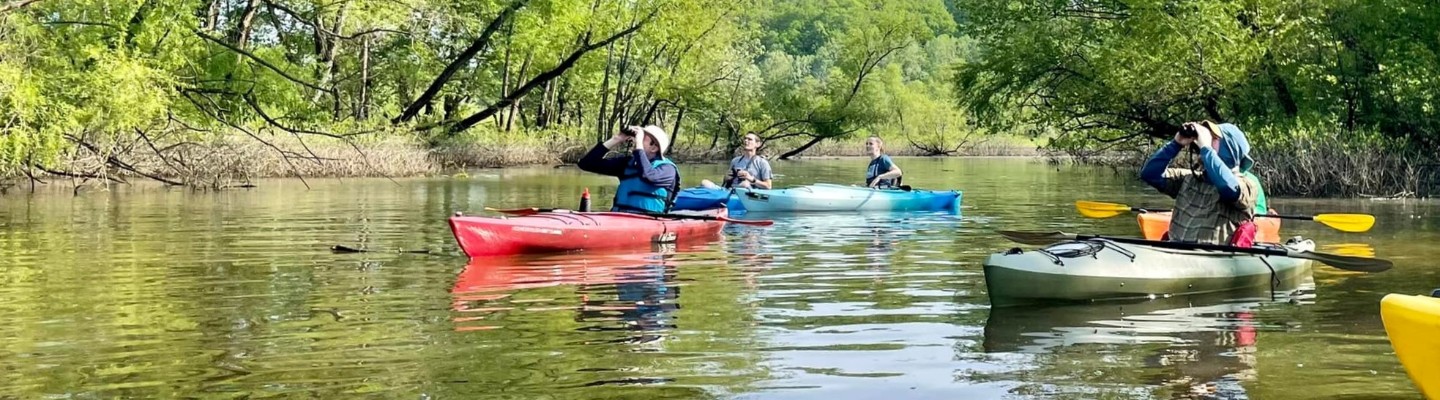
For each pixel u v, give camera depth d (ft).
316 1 83.15
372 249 32.09
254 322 20.34
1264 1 70.79
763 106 149.89
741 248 32.73
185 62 68.59
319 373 16.40
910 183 79.05
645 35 129.80
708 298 23.24
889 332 19.57
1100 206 35.83
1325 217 31.45
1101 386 15.69
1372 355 17.49
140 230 37.73
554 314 21.26
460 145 108.99
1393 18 66.33
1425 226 40.22
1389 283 25.49
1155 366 16.90
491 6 91.86
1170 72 72.69
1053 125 86.99
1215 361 17.20
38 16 59.98
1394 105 64.64
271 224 40.47
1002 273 22.13
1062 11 85.30
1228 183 24.91
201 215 44.47
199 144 67.36
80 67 59.06
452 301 22.76
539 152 126.11
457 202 54.13
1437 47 65.10
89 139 62.34
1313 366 16.79
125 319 20.63
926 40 156.66
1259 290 24.44
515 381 15.97
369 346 18.25
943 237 36.68
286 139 80.28
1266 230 34.99
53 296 23.30
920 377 16.28
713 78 145.69
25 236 35.65
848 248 32.89
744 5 144.05
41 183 64.28
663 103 150.71
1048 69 86.48
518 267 28.12
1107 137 86.02
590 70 137.80
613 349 18.08
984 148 199.82
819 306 22.26
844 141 177.47
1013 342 18.71
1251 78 72.38
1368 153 59.41
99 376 16.21
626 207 34.58
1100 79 80.89
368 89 104.63
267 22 91.50
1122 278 22.95
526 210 32.81
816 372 16.58
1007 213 48.55
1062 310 21.86
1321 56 69.10
